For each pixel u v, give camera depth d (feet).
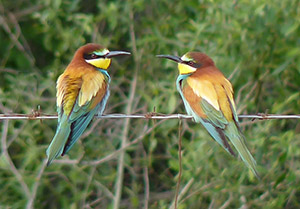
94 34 44.70
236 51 40.57
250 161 31.96
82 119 33.35
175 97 41.65
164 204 42.42
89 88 33.94
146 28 46.50
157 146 46.75
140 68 44.42
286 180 40.81
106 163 44.14
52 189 42.29
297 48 38.47
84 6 50.24
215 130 33.12
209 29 40.63
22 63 48.19
